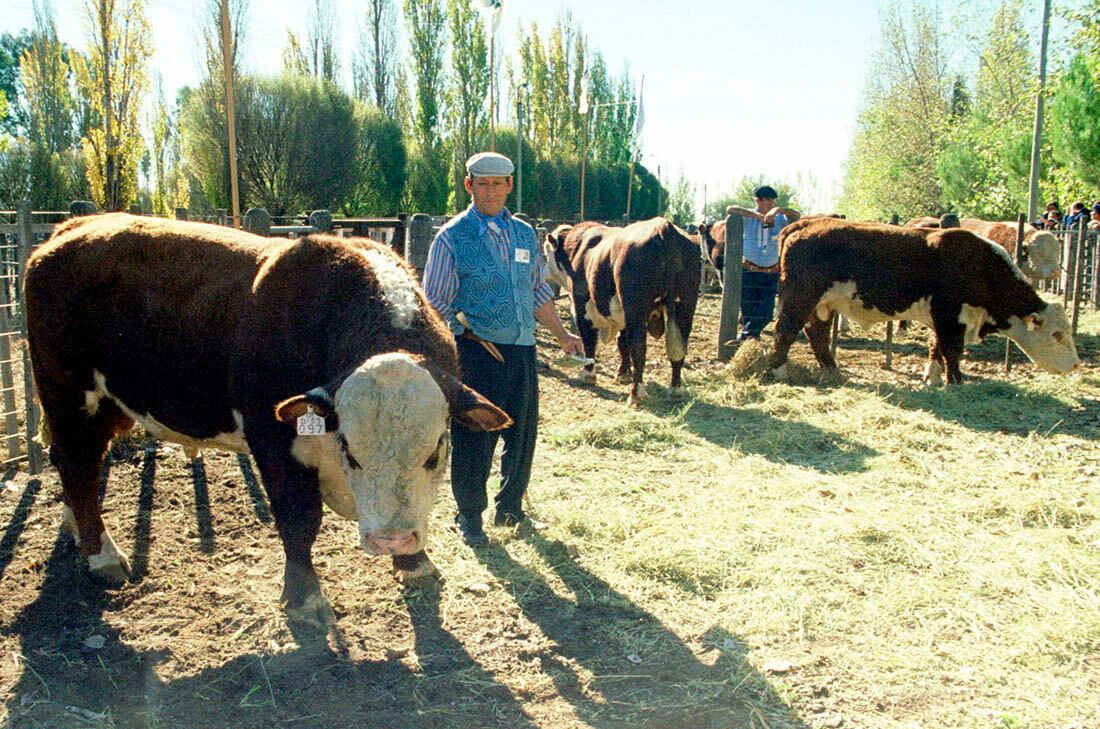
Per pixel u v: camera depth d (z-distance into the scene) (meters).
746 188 56.84
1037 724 3.07
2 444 6.45
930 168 35.81
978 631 3.71
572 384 9.16
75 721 3.11
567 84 47.00
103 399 4.34
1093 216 15.98
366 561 4.50
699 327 13.77
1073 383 8.64
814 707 3.20
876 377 9.64
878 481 5.67
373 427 2.98
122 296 4.08
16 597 4.09
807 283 8.94
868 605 3.96
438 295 4.50
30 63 37.62
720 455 6.38
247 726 3.11
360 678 3.42
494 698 3.29
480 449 4.59
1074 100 18.31
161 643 3.66
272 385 3.63
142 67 22.91
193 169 27.59
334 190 28.17
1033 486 5.50
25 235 5.79
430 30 36.81
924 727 3.06
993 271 8.44
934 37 36.12
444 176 36.22
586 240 9.39
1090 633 3.66
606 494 5.51
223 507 5.24
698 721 3.14
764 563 4.40
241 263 3.95
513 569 4.39
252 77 26.86
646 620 3.89
